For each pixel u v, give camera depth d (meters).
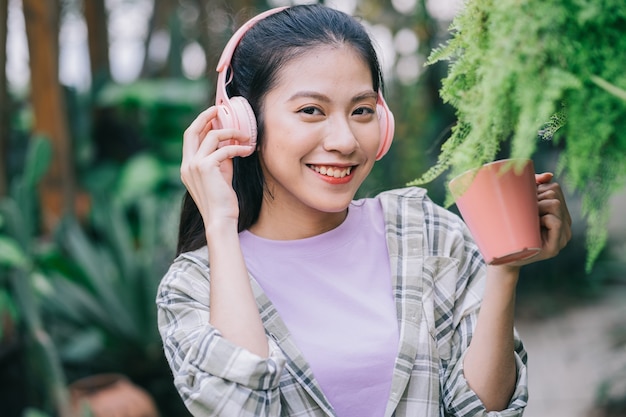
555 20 0.60
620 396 3.29
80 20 5.54
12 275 2.60
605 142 0.63
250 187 1.07
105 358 3.29
